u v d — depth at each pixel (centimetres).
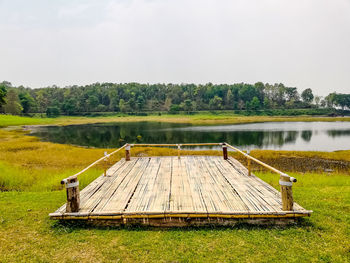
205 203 531
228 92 14650
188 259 378
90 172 1181
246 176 750
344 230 459
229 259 377
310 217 518
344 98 15212
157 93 16638
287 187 476
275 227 470
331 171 1636
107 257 388
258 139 3784
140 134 4791
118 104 14488
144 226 485
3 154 2103
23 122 7706
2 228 498
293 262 366
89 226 493
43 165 1711
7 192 813
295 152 2330
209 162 972
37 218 549
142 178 746
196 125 6912
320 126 6066
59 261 381
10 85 18350
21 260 385
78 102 13275
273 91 15950
